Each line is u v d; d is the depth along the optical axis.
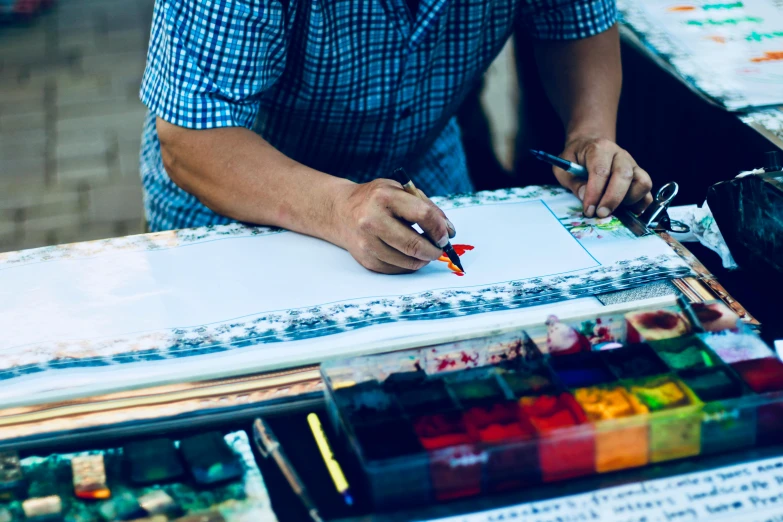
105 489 0.73
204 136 1.20
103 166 3.19
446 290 1.01
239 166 1.19
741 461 0.74
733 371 0.77
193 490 0.73
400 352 0.81
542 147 1.78
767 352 0.79
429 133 1.50
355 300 1.00
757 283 1.03
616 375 0.78
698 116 1.39
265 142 1.23
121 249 1.13
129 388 0.87
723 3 1.79
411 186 1.10
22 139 3.36
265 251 1.12
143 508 0.71
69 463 0.77
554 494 0.71
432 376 0.80
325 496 0.74
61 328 0.97
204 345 0.93
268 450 0.78
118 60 3.91
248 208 1.18
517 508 0.70
